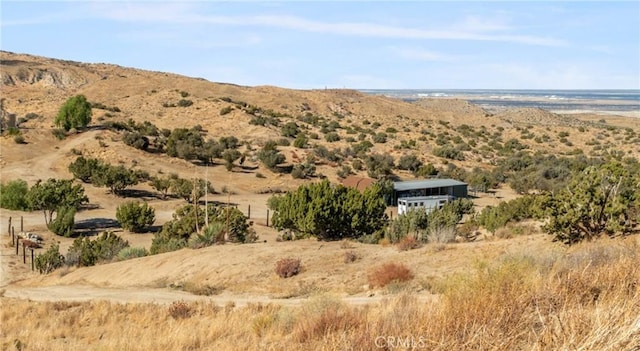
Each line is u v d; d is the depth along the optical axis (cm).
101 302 2361
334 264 2773
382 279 2244
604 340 438
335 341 657
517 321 562
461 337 539
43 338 1644
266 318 1371
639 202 2152
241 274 2873
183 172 9469
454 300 685
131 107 15662
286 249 3191
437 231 3366
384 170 10006
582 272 741
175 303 2053
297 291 2453
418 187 8200
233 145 11312
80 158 8650
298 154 10762
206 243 4072
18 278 4209
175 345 1324
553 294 654
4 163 8969
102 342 1509
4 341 1605
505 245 2447
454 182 8569
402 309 760
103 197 7812
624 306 482
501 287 715
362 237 3856
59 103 16638
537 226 3756
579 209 2198
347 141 12825
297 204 4159
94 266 3997
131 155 9788
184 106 15412
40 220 6619
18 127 11288
